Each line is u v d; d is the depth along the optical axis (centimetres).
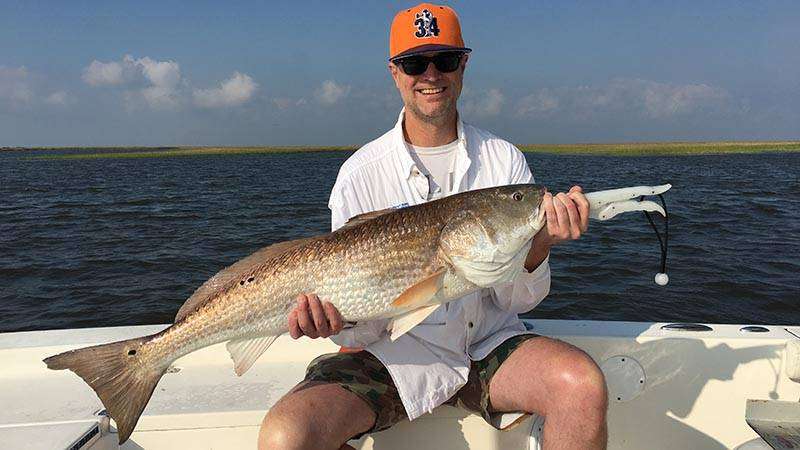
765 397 133
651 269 411
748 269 410
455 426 125
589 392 101
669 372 136
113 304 370
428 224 112
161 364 115
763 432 127
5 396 133
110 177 1638
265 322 114
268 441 100
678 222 614
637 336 137
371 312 112
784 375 133
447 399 119
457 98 136
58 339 149
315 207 848
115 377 111
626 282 381
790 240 514
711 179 1278
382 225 112
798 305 340
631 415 137
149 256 500
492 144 140
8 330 329
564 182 1196
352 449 112
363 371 118
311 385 112
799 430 129
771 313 329
